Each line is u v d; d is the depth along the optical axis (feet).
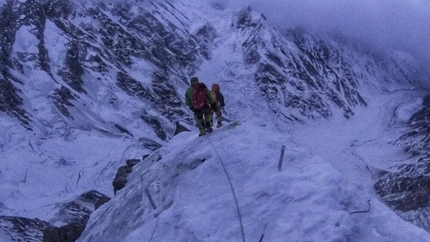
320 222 31.12
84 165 215.72
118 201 48.44
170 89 369.71
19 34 323.57
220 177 37.04
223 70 425.28
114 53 381.40
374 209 32.24
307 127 386.73
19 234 118.01
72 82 320.29
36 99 275.59
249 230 32.32
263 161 37.11
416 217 170.60
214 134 45.70
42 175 201.87
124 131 298.76
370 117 398.62
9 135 227.81
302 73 441.68
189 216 34.37
